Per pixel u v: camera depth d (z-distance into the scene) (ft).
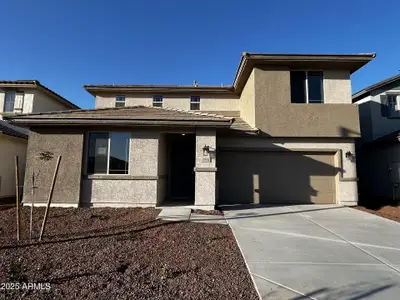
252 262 16.67
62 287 12.60
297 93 44.78
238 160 43.68
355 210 37.29
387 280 14.15
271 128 43.21
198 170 36.52
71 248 18.40
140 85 60.03
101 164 36.70
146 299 11.62
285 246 20.20
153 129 37.32
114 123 35.12
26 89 62.44
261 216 32.19
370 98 54.80
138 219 28.35
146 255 17.43
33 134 36.22
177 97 61.98
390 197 49.01
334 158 43.88
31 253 17.21
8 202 42.16
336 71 44.93
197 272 14.87
